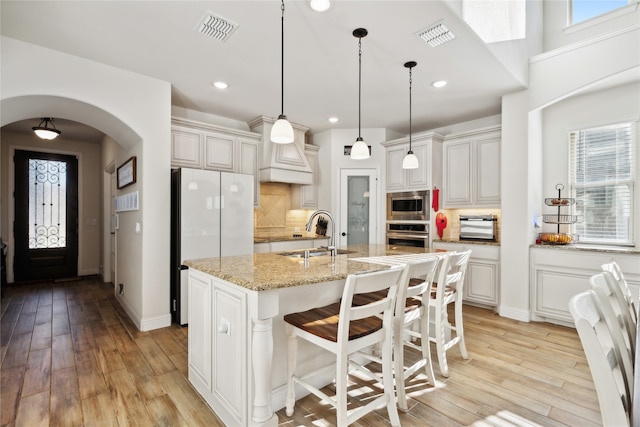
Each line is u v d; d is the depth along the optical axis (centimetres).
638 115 328
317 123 485
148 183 323
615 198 346
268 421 164
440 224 452
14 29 243
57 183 568
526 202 353
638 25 282
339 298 225
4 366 246
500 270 378
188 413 191
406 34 248
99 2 212
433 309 292
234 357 175
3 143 520
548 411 191
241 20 231
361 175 511
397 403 194
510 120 363
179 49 272
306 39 255
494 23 281
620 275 177
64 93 276
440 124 489
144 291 321
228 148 422
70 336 306
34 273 551
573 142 373
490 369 243
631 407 101
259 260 232
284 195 534
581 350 277
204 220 349
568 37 361
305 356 209
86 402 201
